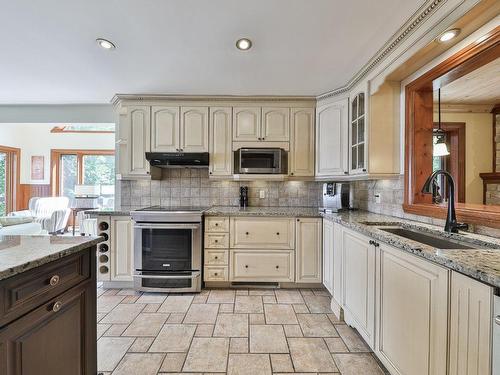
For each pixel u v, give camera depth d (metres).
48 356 1.09
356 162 2.72
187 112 3.23
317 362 1.77
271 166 3.17
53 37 1.99
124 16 1.75
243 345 1.95
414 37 1.81
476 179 3.53
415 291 1.30
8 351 0.92
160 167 3.47
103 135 6.97
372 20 1.77
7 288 0.92
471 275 0.95
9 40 2.03
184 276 2.86
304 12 1.70
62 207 5.91
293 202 3.55
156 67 2.48
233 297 2.78
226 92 3.10
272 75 2.64
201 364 1.75
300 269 2.95
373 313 1.73
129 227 2.96
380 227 2.04
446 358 1.10
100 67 2.48
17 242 1.28
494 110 3.50
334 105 3.02
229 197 3.58
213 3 1.62
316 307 2.56
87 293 1.34
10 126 6.45
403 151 2.36
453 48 1.74
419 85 2.12
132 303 2.63
